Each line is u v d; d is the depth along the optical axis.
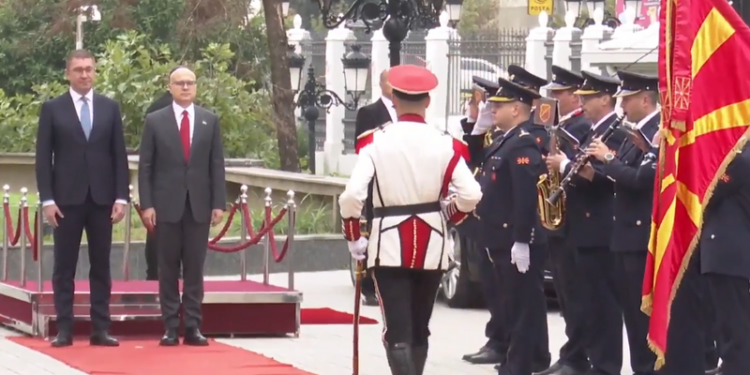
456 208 29.03
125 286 43.44
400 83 29.09
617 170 31.55
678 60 27.06
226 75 83.62
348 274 59.44
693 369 30.00
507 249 32.62
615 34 81.88
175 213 39.03
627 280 32.38
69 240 39.03
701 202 27.48
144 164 39.22
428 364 37.28
